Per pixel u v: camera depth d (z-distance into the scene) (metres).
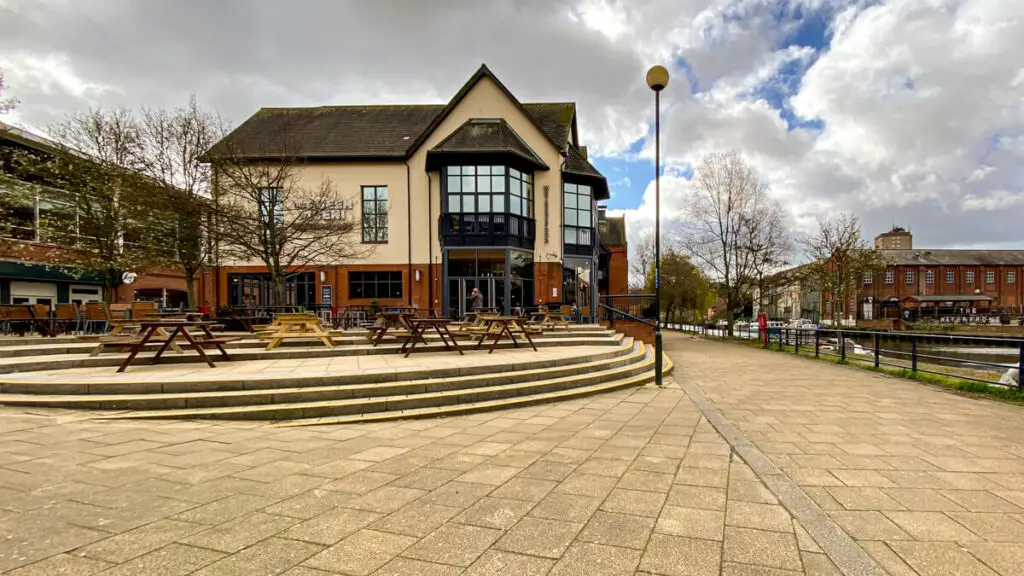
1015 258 63.53
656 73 9.43
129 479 3.57
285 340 9.89
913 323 43.50
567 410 6.63
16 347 8.01
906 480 3.86
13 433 4.72
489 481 3.73
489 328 10.43
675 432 5.39
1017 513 3.21
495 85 21.22
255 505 3.16
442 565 2.45
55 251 16.72
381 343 9.98
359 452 4.45
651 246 52.88
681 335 34.28
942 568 2.49
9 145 16.80
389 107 25.44
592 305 22.03
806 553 2.63
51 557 2.42
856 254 34.56
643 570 2.43
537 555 2.58
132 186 14.26
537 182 20.95
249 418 5.62
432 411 6.09
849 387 9.13
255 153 20.33
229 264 20.69
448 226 19.28
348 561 2.47
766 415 6.45
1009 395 7.68
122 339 7.35
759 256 28.41
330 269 20.84
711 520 3.05
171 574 2.30
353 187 21.22
